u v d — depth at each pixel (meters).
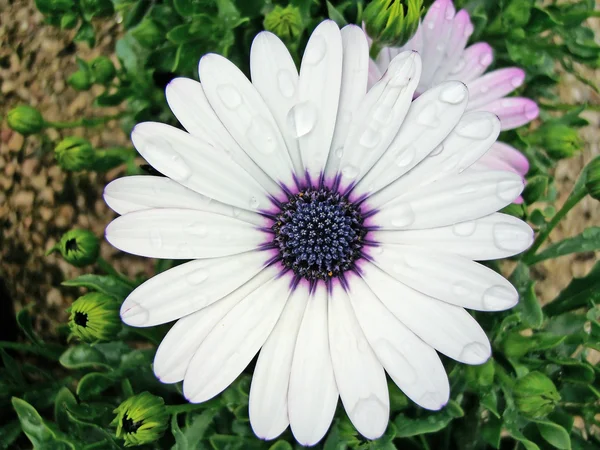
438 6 0.12
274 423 0.10
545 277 0.18
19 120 0.13
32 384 0.15
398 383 0.10
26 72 0.17
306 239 0.11
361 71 0.10
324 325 0.10
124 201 0.10
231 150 0.10
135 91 0.14
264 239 0.11
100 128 0.17
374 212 0.10
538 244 0.13
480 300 0.09
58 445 0.12
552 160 0.14
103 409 0.12
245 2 0.13
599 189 0.12
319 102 0.10
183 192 0.10
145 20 0.13
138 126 0.10
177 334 0.10
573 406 0.13
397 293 0.10
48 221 0.17
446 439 0.13
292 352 0.10
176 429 0.11
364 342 0.10
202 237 0.10
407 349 0.10
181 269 0.10
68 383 0.15
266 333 0.10
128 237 0.10
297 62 0.12
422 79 0.13
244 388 0.12
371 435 0.09
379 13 0.11
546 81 0.15
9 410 0.14
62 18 0.14
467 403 0.13
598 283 0.13
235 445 0.12
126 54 0.14
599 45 0.14
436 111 0.10
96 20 0.17
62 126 0.14
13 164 0.17
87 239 0.12
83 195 0.17
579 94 0.18
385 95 0.10
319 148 0.10
